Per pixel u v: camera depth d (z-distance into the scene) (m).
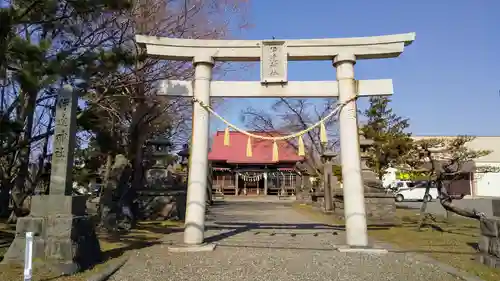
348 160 9.96
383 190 16.92
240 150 45.16
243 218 18.64
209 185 31.22
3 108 10.47
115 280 6.70
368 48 10.34
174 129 27.30
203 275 7.06
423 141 17.44
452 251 9.52
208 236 11.91
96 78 10.67
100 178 20.25
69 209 7.32
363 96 10.27
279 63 10.52
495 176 39.22
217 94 10.59
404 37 10.15
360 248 9.52
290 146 41.12
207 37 14.41
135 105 15.19
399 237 11.83
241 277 6.93
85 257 7.41
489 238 7.86
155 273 7.19
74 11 8.27
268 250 9.64
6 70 7.32
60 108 7.85
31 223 7.26
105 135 13.50
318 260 8.46
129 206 14.79
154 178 19.16
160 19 12.96
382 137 22.77
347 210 9.88
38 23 7.75
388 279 6.85
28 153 13.31
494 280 6.56
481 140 40.97
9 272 6.66
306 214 21.23
